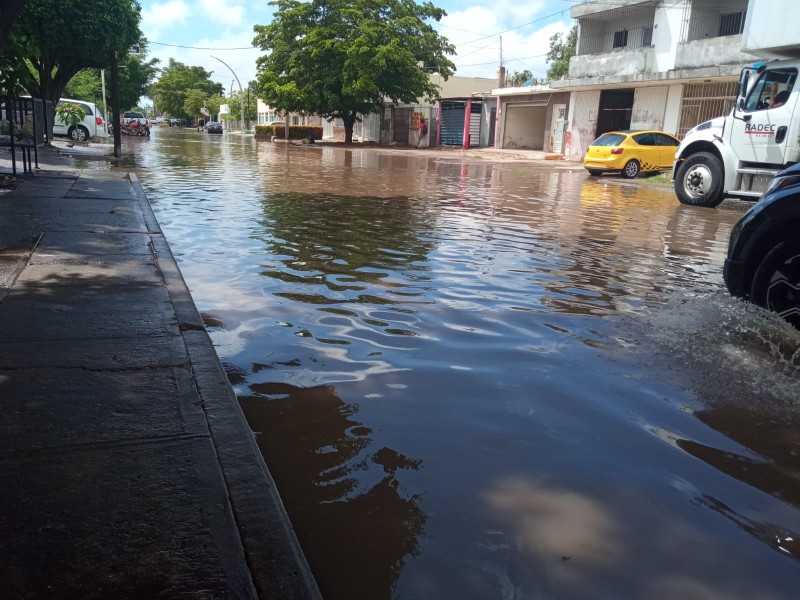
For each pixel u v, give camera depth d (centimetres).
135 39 1986
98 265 486
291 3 4084
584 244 748
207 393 273
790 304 426
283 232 744
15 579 158
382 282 526
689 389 326
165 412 253
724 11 2378
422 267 588
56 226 633
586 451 260
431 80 4669
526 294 504
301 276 536
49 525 179
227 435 238
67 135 2672
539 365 353
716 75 2198
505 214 990
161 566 166
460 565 189
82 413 247
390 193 1240
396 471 241
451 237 755
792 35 1050
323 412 288
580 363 357
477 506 220
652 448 264
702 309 472
